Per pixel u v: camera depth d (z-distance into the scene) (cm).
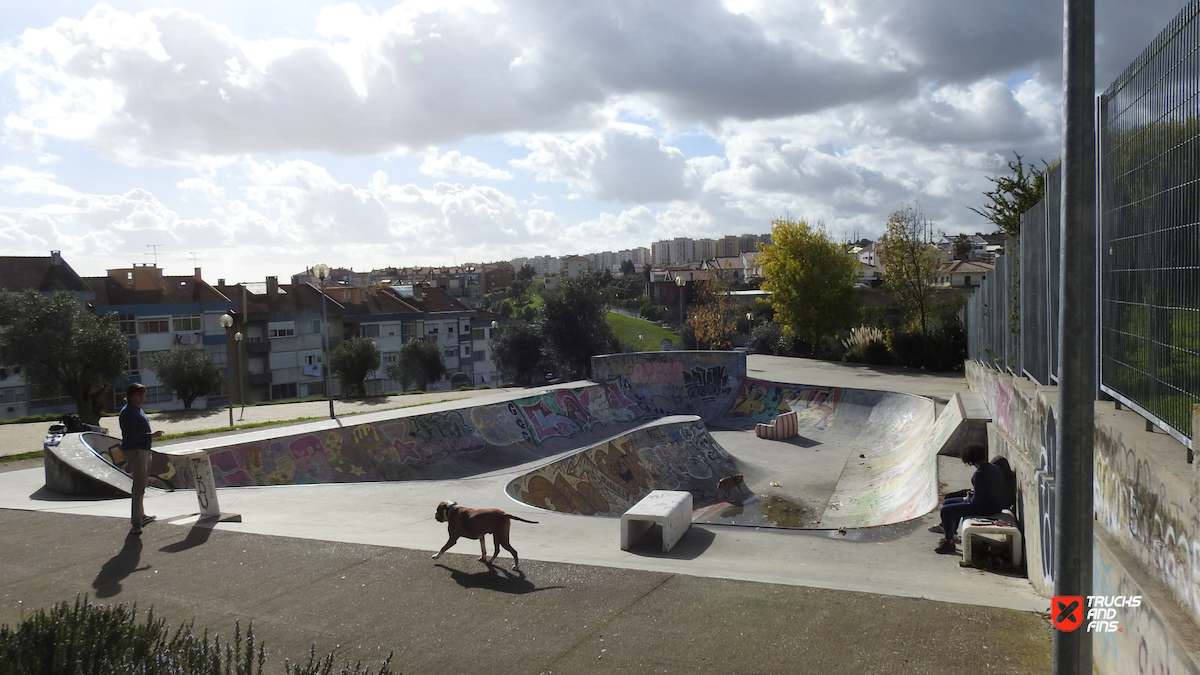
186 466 1273
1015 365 1205
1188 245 395
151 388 4688
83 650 366
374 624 529
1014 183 2808
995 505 788
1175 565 355
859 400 2467
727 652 466
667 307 8319
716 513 1616
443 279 11156
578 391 2495
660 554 765
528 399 2264
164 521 818
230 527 798
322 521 911
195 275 5075
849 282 3803
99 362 3022
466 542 743
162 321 4756
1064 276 335
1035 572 652
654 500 848
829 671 436
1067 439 336
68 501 1060
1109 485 480
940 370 3098
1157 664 341
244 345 5091
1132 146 497
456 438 1938
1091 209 328
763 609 535
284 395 5272
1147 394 462
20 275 4272
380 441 1756
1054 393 718
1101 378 578
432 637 504
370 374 5969
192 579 632
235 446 1463
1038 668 432
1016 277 1205
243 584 617
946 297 3875
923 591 584
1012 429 1009
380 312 6084
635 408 2647
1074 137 329
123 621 408
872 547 825
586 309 5119
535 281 15088
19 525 834
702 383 2788
